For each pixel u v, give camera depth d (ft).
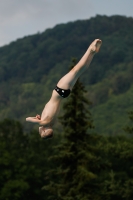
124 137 462.60
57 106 85.97
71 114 224.33
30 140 530.68
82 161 219.00
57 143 506.07
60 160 221.87
